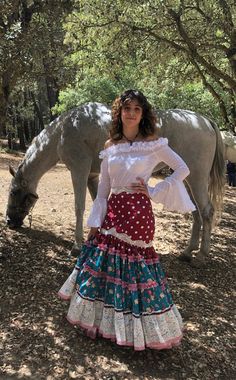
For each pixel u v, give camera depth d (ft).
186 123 17.10
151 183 39.78
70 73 21.30
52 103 96.22
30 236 19.11
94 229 11.39
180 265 17.70
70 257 16.98
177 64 31.73
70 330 11.83
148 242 10.92
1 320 12.20
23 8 19.38
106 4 23.48
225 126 35.83
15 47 16.81
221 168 17.97
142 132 10.79
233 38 25.05
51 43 19.25
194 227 18.22
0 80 18.61
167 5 23.31
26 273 15.23
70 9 22.43
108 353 11.00
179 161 10.70
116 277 10.72
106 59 27.09
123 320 10.59
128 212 10.70
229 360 11.41
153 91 50.70
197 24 26.58
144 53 27.63
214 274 17.21
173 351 11.45
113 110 10.91
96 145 16.80
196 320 13.26
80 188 16.83
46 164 18.40
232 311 14.16
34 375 10.02
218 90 45.32
